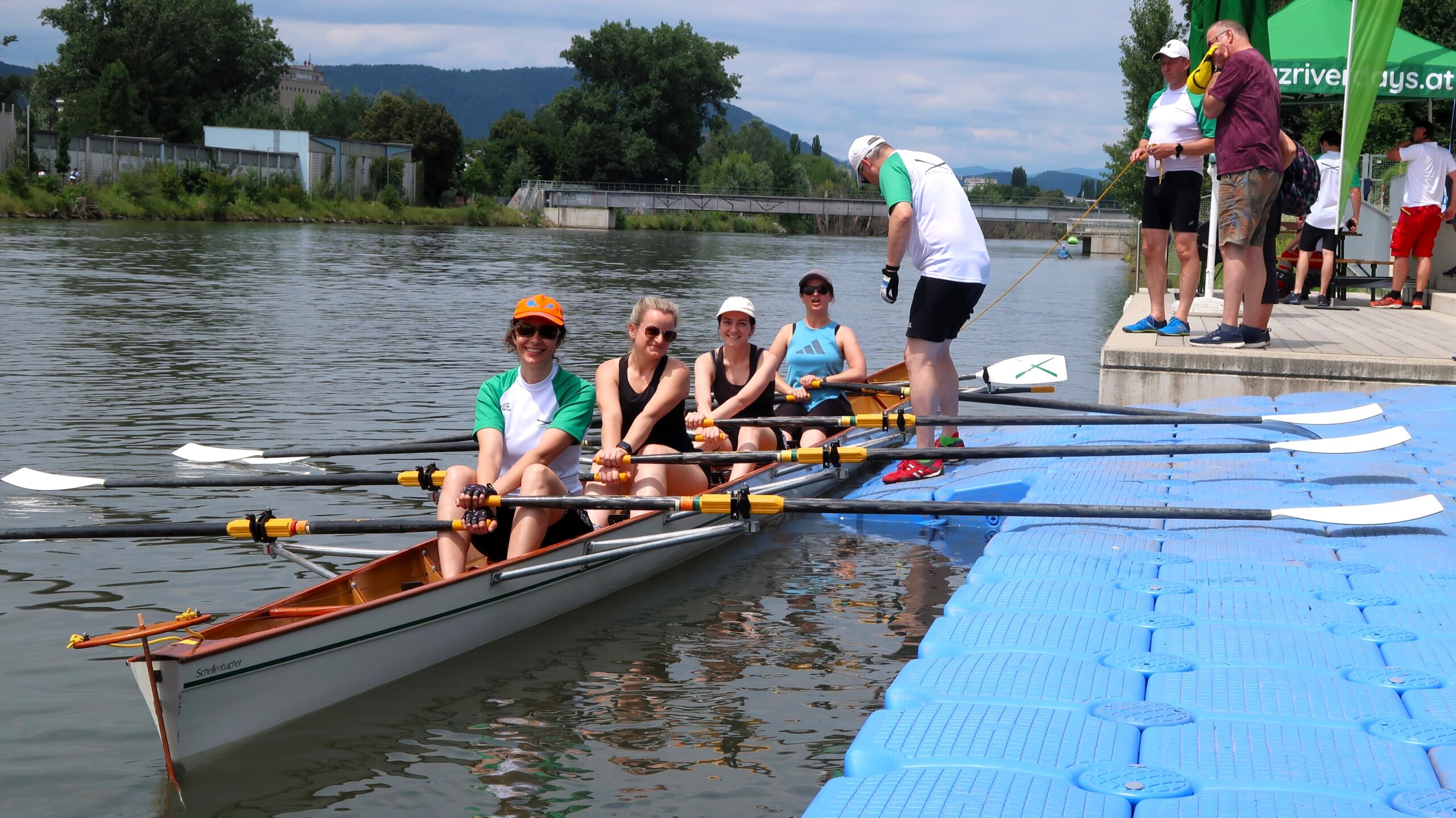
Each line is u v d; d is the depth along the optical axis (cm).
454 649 543
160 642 517
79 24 9456
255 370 1360
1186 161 1012
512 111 11056
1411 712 360
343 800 412
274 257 3556
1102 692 378
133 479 671
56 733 456
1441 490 641
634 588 655
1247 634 430
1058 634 433
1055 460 801
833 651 556
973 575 516
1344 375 929
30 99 9012
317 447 968
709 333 1853
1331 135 1374
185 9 9506
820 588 655
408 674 521
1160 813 296
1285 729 346
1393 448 752
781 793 417
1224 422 761
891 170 748
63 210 5581
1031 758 330
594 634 579
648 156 10356
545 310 607
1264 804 299
